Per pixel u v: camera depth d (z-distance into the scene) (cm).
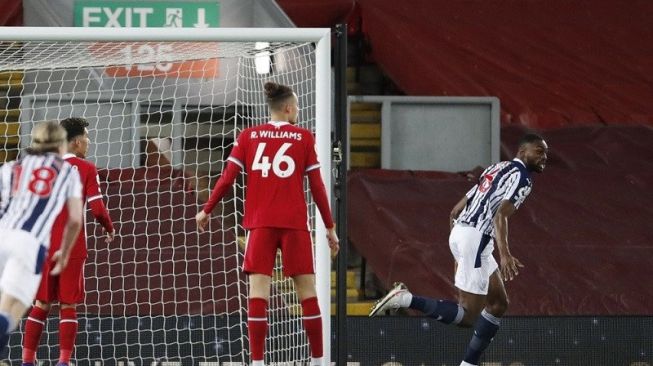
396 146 4419
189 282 3650
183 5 4406
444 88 4706
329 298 2897
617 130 4597
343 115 2967
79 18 4416
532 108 4644
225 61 4131
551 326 3416
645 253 3959
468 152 4425
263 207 2578
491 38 4959
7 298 2275
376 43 4897
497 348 3394
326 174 2928
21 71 3734
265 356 3266
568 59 4928
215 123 4194
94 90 4038
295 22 4909
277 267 3334
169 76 4122
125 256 3678
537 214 4131
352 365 3350
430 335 3369
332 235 2614
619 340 3422
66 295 2828
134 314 3544
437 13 5022
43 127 2400
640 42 5097
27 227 2312
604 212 4162
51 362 3372
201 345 3341
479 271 2992
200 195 4000
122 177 3888
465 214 3022
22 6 4412
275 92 2642
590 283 3834
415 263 3878
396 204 4094
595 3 5203
